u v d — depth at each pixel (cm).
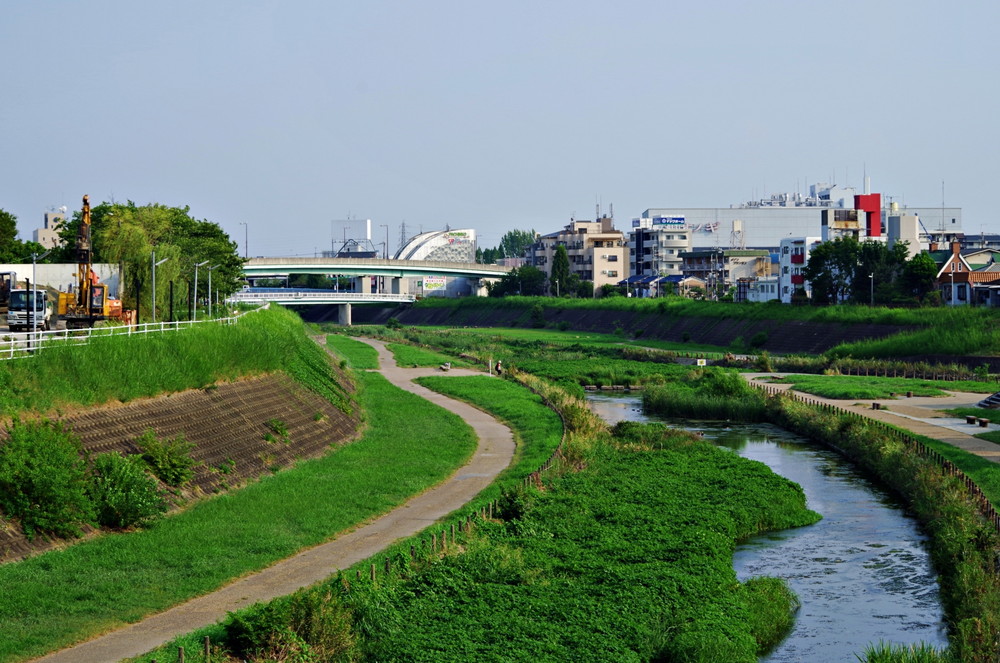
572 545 5097
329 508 5384
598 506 5916
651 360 16750
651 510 5966
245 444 6525
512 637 3719
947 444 7900
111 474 4803
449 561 4531
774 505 6259
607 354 17600
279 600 3591
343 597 3778
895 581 4981
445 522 5244
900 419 9512
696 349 18238
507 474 6662
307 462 6819
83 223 8481
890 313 15950
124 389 5884
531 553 4838
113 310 8706
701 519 5788
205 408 6562
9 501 4253
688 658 3666
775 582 4788
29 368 5256
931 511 6022
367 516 5356
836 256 18812
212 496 5534
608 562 4844
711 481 6875
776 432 9856
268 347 8512
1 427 4688
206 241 12394
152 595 3853
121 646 3359
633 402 12250
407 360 15938
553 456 7106
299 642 3359
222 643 3378
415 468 6694
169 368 6494
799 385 12400
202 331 7756
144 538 4553
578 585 4444
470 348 19050
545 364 15700
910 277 17838
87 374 5644
